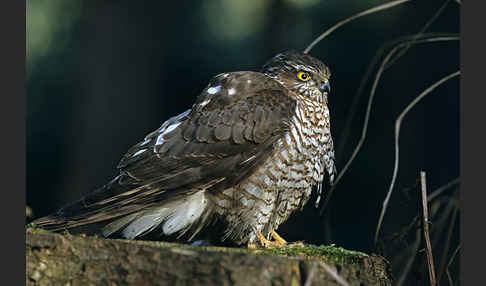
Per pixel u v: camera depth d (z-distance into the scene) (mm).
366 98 13461
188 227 6246
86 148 14672
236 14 15422
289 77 7047
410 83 12758
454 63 12195
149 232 6168
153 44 15047
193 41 15547
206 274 4074
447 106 12383
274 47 14930
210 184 6086
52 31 15242
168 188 5977
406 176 12539
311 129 6738
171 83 15742
